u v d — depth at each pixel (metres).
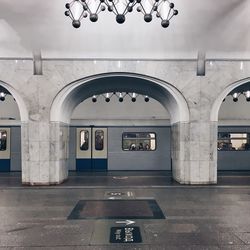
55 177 13.76
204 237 6.49
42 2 10.85
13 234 6.73
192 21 11.77
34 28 12.07
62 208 9.31
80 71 13.41
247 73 13.57
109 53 13.21
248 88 16.72
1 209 9.19
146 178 16.12
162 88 14.05
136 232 6.86
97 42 12.89
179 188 12.98
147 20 9.13
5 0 10.66
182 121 13.81
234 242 6.18
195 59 13.47
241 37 12.29
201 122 13.68
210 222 7.68
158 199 10.70
